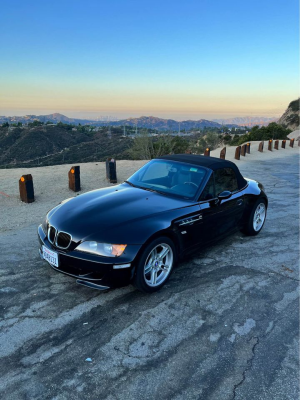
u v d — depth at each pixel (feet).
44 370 7.89
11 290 11.50
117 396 7.21
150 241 10.91
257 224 18.29
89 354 8.50
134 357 8.46
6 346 8.68
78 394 7.22
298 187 36.76
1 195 26.45
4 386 7.37
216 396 7.34
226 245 16.74
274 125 181.16
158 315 10.36
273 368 8.29
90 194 14.05
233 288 12.31
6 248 15.44
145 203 12.55
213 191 14.28
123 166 43.62
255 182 18.74
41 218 20.98
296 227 20.56
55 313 10.25
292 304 11.41
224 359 8.54
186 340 9.23
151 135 113.80
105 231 10.61
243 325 10.06
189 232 12.71
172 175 14.79
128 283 10.73
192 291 11.94
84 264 10.41
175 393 7.37
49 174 36.04
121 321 9.97
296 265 14.69
